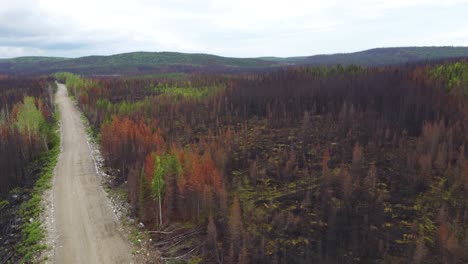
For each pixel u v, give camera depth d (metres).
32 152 77.50
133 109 121.38
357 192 59.19
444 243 46.34
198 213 50.88
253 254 44.03
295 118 104.06
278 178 67.31
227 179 66.31
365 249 47.12
